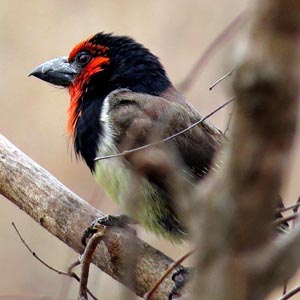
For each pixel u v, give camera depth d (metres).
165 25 14.79
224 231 2.67
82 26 15.14
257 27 2.61
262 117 2.61
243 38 2.66
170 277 7.47
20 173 8.16
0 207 13.11
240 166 2.64
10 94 14.63
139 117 8.76
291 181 11.41
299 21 2.58
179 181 3.53
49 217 8.03
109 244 7.66
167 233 8.58
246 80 2.62
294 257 2.66
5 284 12.44
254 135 2.62
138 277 7.56
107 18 15.02
